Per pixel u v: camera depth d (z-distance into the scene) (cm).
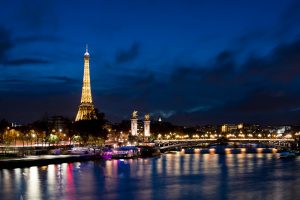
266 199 19975
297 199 19975
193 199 19988
